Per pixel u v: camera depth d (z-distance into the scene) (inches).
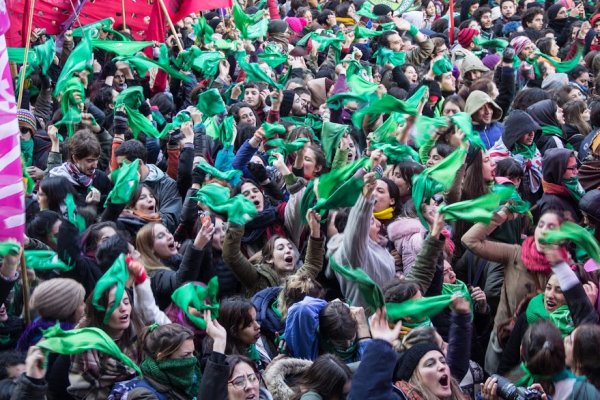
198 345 223.3
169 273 236.7
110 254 231.6
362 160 241.4
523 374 221.8
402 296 212.2
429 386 195.6
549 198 291.1
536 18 591.8
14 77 350.9
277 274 252.4
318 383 191.3
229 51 433.4
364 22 578.9
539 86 463.8
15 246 203.2
